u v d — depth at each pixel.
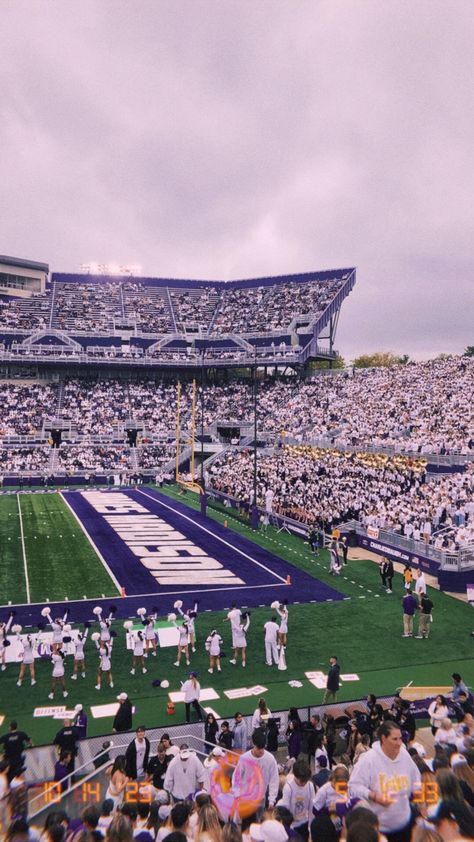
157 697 16.84
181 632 19.25
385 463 47.47
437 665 19.08
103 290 94.81
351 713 13.55
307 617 23.78
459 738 9.19
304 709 13.89
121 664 19.30
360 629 22.47
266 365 77.19
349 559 33.66
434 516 34.19
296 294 87.12
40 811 7.65
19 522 42.59
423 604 21.53
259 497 46.44
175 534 39.28
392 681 17.81
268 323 82.56
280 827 5.94
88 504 51.09
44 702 16.52
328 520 37.66
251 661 19.53
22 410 72.81
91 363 76.69
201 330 87.44
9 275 95.06
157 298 94.50
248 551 34.97
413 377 63.31
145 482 67.25
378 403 60.53
